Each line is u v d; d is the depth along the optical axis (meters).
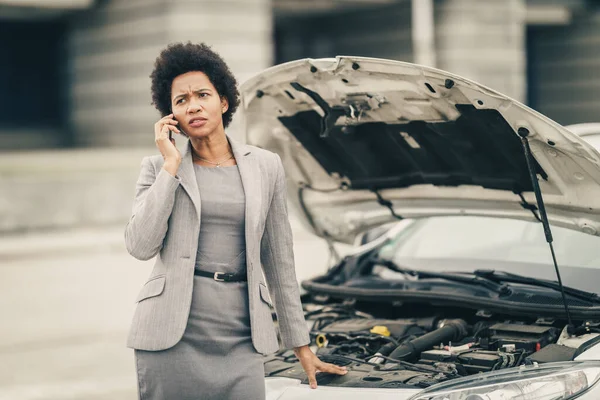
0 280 13.52
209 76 3.97
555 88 32.38
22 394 7.70
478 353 4.43
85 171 18.89
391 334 4.99
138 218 3.81
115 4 23.92
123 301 11.70
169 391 3.88
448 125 4.71
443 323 5.02
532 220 5.02
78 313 10.98
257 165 4.04
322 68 4.65
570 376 3.95
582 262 5.03
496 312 5.01
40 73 26.38
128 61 23.66
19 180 17.80
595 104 31.56
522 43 28.67
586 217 4.68
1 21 25.66
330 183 5.67
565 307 4.47
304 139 5.38
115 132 24.39
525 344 4.50
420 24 24.55
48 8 24.17
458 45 27.42
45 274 13.96
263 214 3.99
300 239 17.19
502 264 5.25
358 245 6.16
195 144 4.02
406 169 5.29
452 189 5.22
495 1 27.89
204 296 3.90
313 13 28.84
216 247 3.93
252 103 5.18
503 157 4.71
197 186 3.92
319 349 4.83
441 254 5.55
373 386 4.12
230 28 22.44
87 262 15.14
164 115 4.10
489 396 3.86
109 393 7.71
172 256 3.87
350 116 5.02
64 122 26.58
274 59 29.34
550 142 4.28
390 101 4.76
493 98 4.25
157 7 22.41
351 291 5.30
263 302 3.98
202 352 3.90
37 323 10.48
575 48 31.77
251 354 3.95
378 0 27.42
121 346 9.34
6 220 17.69
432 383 4.09
